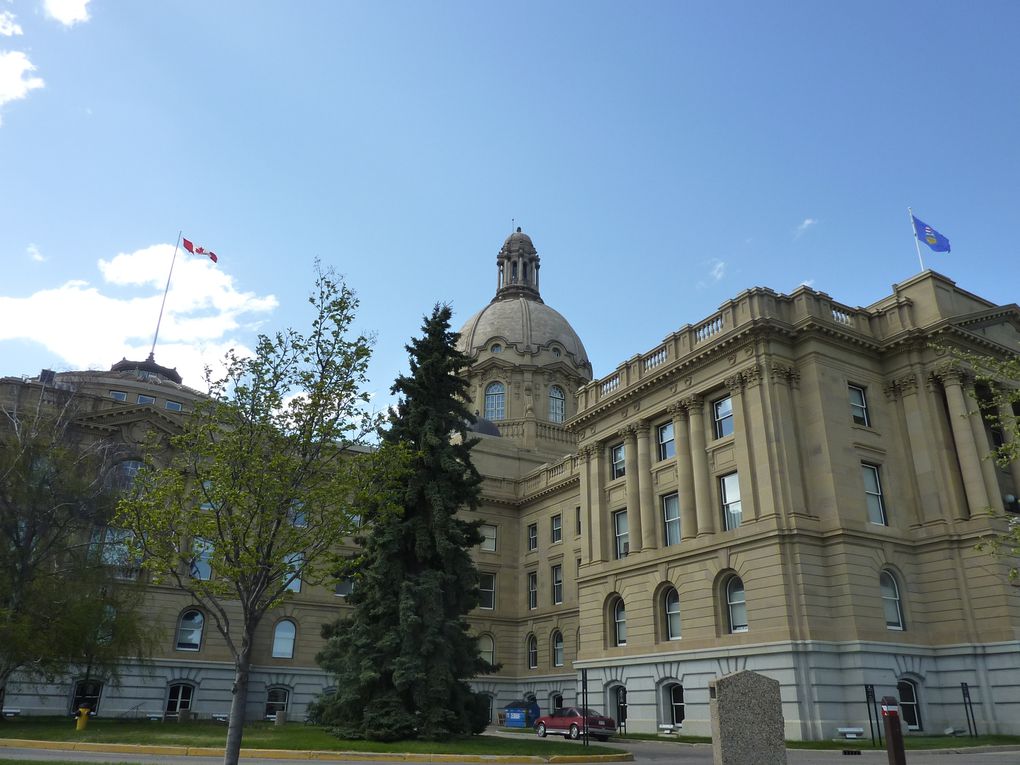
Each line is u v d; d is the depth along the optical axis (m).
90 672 42.91
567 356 88.94
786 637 33.16
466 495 34.19
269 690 52.44
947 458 37.44
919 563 37.00
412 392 35.22
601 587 45.19
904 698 33.88
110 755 23.94
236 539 18.53
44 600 36.38
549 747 27.42
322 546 19.80
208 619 51.56
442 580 31.91
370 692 29.64
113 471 43.88
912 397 39.16
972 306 41.59
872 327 41.41
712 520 38.84
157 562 18.55
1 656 34.50
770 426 36.78
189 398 62.53
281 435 19.52
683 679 37.84
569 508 59.41
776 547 34.66
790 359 38.62
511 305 91.69
